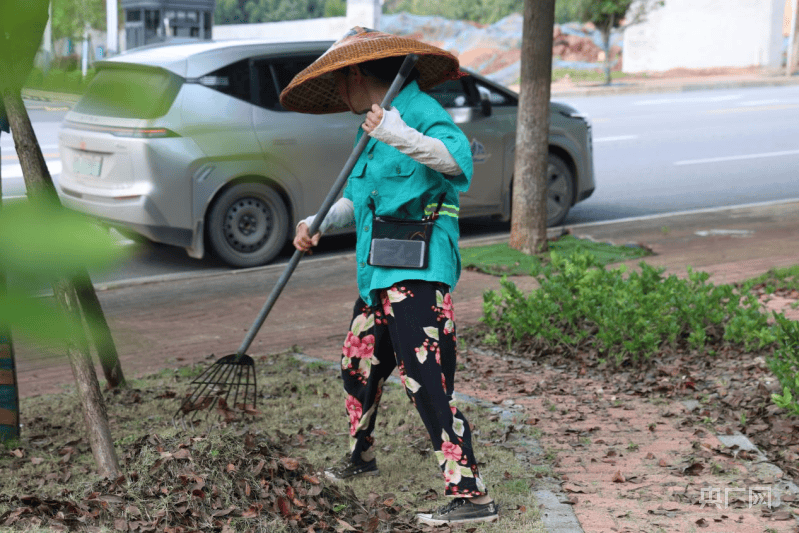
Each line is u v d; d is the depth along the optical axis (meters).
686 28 55.59
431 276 4.53
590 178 15.03
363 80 4.57
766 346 8.05
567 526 4.74
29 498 4.73
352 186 4.73
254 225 12.15
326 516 4.72
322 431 6.28
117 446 5.92
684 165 22.09
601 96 43.50
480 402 6.88
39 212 0.89
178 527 4.30
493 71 61.56
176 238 11.34
